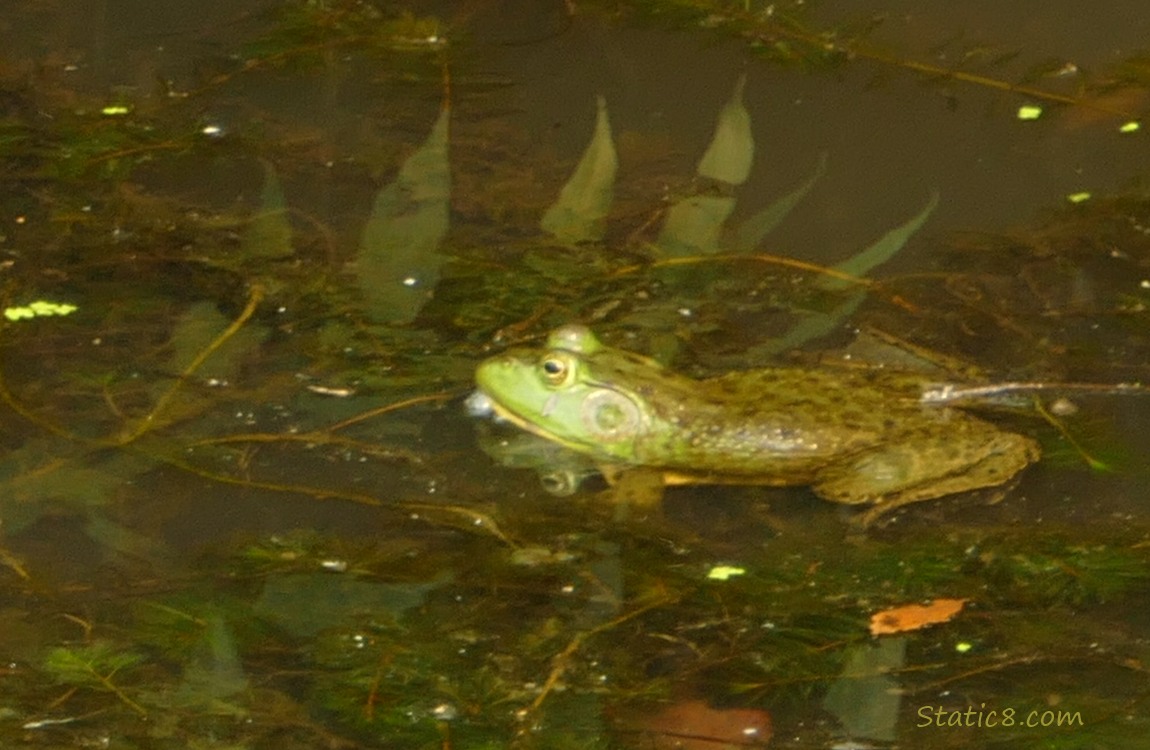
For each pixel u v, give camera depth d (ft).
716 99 24.79
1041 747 14.05
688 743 14.05
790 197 22.65
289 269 20.07
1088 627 15.52
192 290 19.66
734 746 14.03
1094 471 17.61
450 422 18.20
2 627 14.89
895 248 21.02
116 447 17.19
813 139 24.06
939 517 17.28
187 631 14.88
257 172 22.30
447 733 13.78
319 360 18.62
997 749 14.05
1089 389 18.76
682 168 22.98
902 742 14.17
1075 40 26.00
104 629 14.94
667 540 16.69
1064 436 18.02
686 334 19.67
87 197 21.39
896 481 16.96
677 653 15.01
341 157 22.75
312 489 16.74
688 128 24.00
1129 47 25.79
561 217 21.18
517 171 22.58
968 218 22.43
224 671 14.49
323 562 15.85
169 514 16.49
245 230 20.70
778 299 20.42
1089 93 24.66
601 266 20.51
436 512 16.78
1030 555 16.24
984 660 15.07
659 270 20.59
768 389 18.34
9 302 19.20
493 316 19.53
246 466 17.16
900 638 15.26
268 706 14.14
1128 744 14.05
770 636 15.23
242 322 18.83
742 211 22.44
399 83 24.07
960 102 24.84
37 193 21.43
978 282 21.06
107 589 15.47
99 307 19.24
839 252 21.66
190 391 18.03
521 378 17.98
